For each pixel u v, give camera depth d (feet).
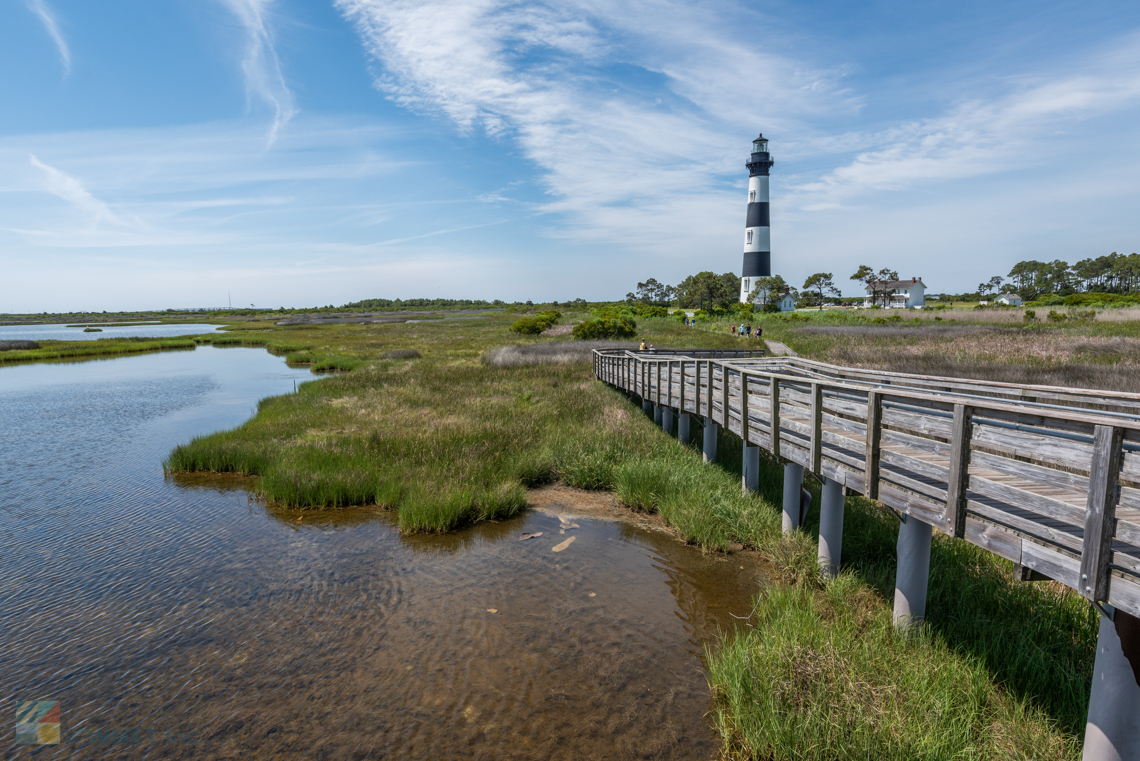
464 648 17.52
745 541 25.05
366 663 16.81
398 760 13.15
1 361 112.57
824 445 18.86
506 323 246.88
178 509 30.55
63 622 19.21
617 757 13.15
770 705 13.06
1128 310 138.10
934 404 13.62
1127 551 10.43
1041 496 10.62
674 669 16.38
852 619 17.19
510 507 29.48
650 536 26.55
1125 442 9.04
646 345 65.77
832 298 418.92
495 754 13.29
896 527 23.67
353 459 36.37
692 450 36.76
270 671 16.49
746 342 102.68
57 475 36.68
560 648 17.47
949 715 12.92
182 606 20.26
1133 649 9.69
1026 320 131.54
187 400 65.57
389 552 24.93
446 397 58.29
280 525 28.27
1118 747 10.09
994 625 15.96
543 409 50.21
